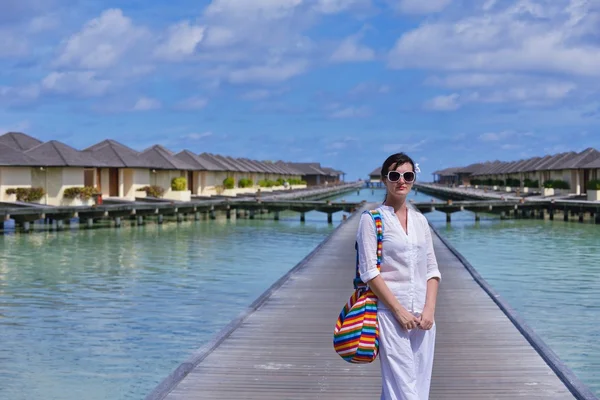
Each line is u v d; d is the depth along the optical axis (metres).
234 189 52.34
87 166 33.12
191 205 35.41
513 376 6.50
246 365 6.91
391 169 4.02
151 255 20.48
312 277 13.33
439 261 15.64
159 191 39.78
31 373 8.16
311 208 37.47
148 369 8.34
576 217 40.38
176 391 6.04
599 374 8.19
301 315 9.51
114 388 7.63
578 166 43.94
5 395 7.36
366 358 3.93
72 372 8.20
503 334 8.30
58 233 27.66
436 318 9.30
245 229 31.84
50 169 32.09
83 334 10.07
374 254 3.95
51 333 10.12
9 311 11.73
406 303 3.97
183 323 10.82
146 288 14.25
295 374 6.61
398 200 4.05
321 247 18.98
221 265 18.23
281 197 51.66
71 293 13.59
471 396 5.91
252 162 71.06
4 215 25.42
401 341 3.92
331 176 120.38
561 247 23.33
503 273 16.69
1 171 29.61
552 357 6.94
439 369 6.76
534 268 17.67
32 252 20.97
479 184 86.94
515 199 41.06
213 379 6.42
